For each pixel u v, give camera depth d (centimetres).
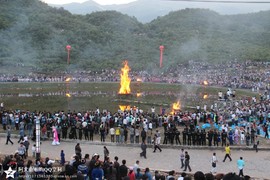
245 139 4400
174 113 5559
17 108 6431
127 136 4531
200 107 6725
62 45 14475
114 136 4491
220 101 7138
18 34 14612
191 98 7831
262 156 3884
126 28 18000
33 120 4288
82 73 11562
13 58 12425
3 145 3884
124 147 4062
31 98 7588
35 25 15400
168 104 7050
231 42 16225
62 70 12012
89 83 10050
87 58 13850
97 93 8525
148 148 4066
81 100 7494
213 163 3231
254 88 8881
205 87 9288
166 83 10056
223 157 3809
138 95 8188
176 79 10425
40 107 6600
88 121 4425
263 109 5662
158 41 16100
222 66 12000
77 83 10012
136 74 11331
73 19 17425
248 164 3578
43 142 4150
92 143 4147
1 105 6297
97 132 4662
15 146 3853
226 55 13675
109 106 6838
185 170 3272
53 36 14962
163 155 3794
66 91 8675
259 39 17262
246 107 5862
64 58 13538
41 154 3609
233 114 5191
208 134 4150
